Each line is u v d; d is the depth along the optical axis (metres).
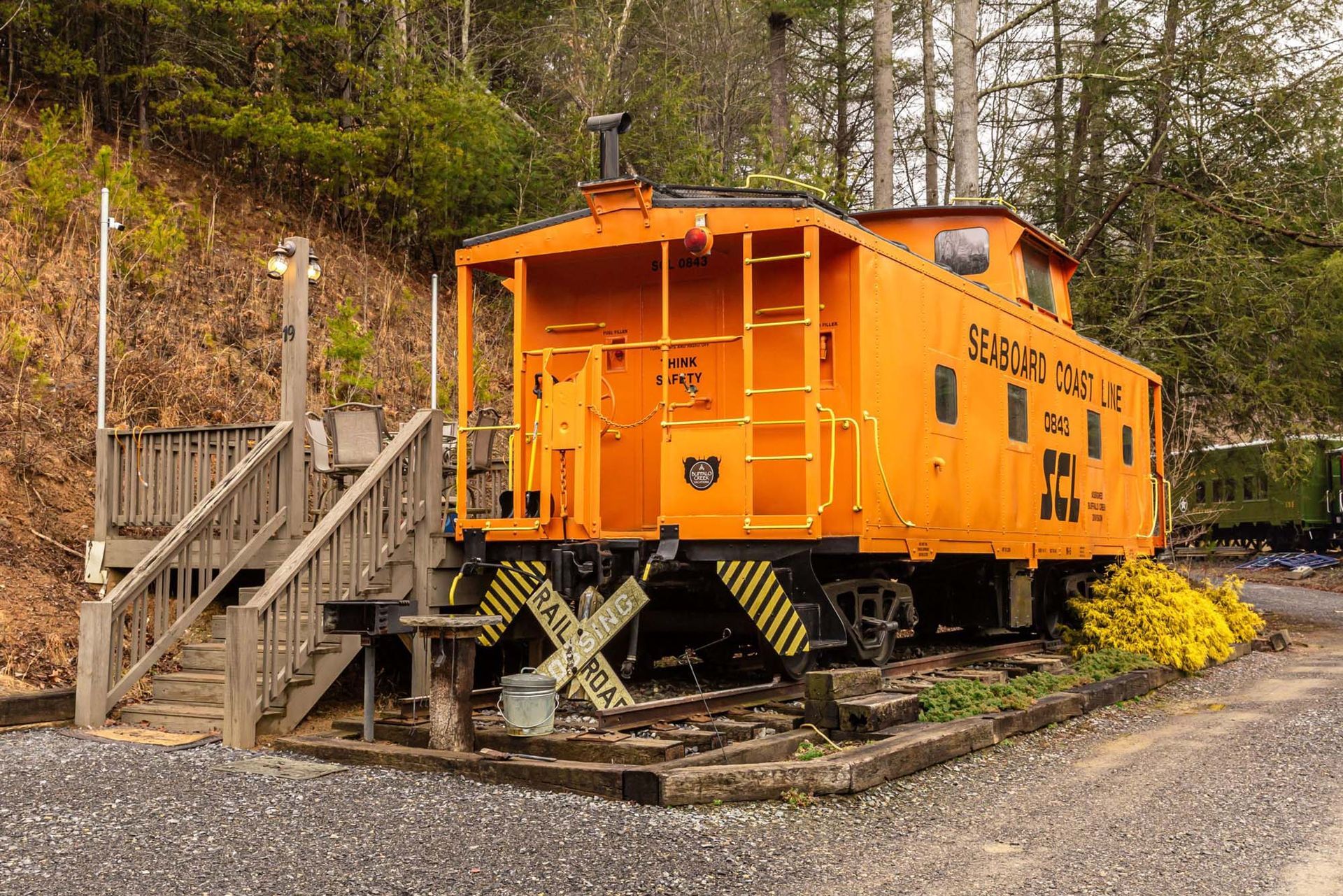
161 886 4.19
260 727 7.04
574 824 5.05
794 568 7.27
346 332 12.56
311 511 9.44
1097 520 12.40
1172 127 17.14
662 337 7.78
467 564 7.87
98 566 9.32
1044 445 10.86
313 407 13.77
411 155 18.58
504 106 21.08
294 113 18.44
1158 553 16.91
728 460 7.34
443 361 16.98
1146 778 6.52
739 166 22.56
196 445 9.38
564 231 8.12
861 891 4.33
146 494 9.31
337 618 6.64
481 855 4.60
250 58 18.67
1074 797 6.01
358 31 19.33
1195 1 16.75
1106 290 17.52
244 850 4.65
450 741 6.32
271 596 7.09
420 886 4.22
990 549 9.48
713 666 9.34
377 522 7.89
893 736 6.58
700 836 4.92
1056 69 21.88
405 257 19.42
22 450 10.77
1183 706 9.39
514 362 8.37
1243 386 16.66
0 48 17.80
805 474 7.20
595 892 4.20
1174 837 5.25
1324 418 17.61
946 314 8.88
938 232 10.91
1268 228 16.12
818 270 7.57
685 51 25.86
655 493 8.46
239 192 18.48
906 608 9.41
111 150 14.38
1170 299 17.41
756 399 8.15
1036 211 19.64
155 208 14.98
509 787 5.77
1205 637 11.48
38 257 13.55
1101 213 18.70
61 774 6.04
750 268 7.39
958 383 9.03
